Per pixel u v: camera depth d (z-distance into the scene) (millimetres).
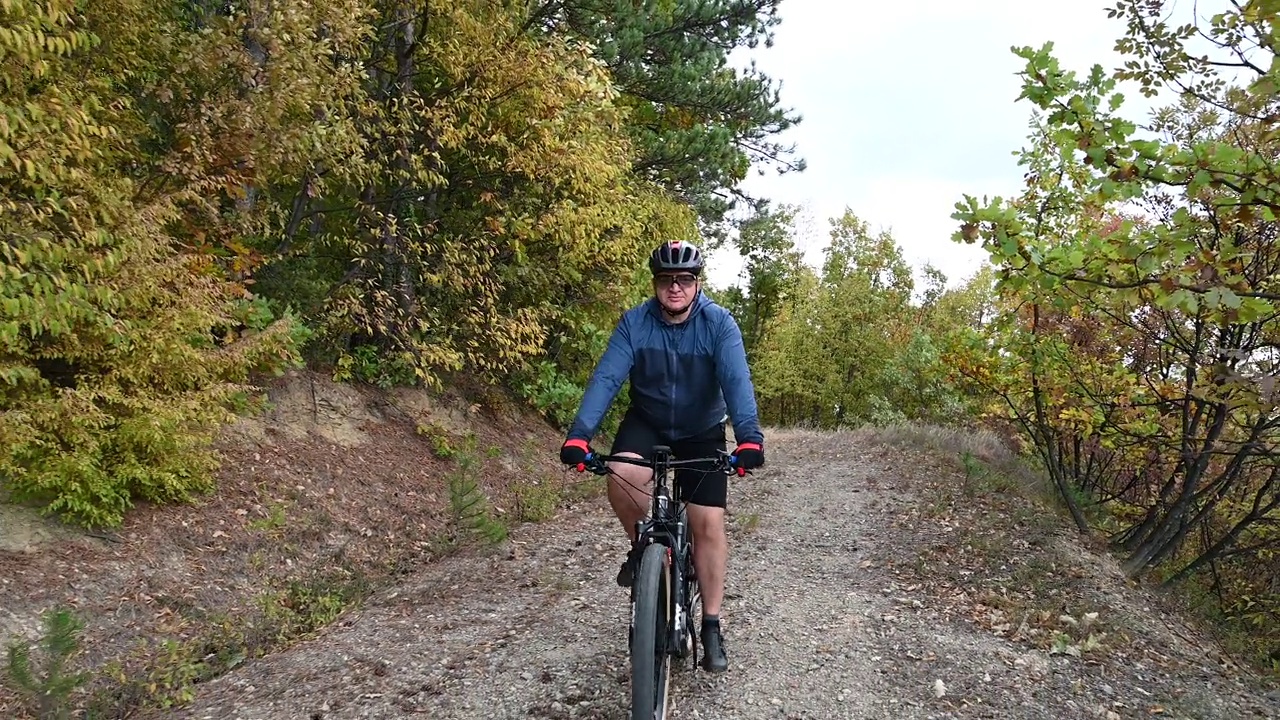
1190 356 6496
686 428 3717
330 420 8594
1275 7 3354
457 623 5078
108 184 5875
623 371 3633
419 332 9781
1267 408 4227
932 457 10828
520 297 10984
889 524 7676
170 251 6211
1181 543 8312
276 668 4531
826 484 9562
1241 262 4539
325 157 7992
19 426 5008
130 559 5441
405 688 4047
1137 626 5391
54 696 3879
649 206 12922
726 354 3564
